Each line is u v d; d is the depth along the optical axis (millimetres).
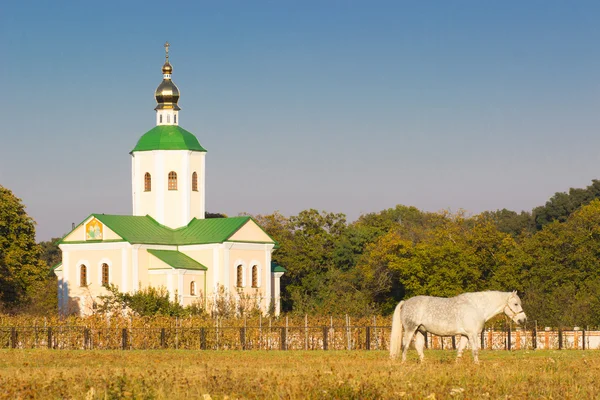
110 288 80875
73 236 98750
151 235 99312
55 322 62000
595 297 79000
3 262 90812
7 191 96000
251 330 59406
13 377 27391
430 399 22516
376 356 42250
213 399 22531
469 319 34344
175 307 79312
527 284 97438
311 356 42906
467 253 101438
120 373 28562
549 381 26891
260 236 101938
